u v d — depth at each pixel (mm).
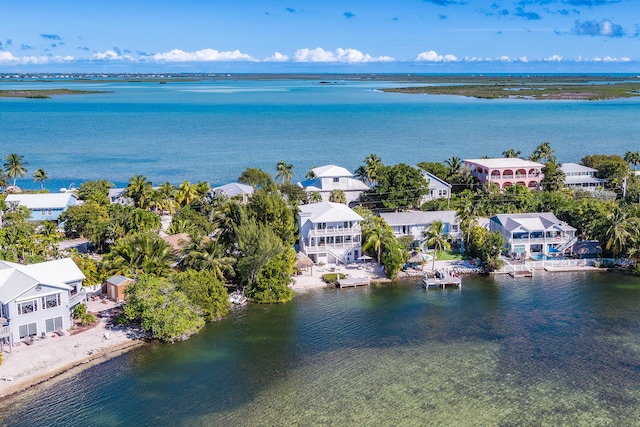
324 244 86750
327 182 124438
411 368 55906
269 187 115938
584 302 73125
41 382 52094
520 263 87125
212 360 57344
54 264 65125
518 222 91125
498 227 94000
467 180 132000
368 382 53250
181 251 73812
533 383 53031
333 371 55344
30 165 181625
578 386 52531
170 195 115875
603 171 136625
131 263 72000
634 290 77375
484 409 48781
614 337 62688
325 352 59375
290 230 84188
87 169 175875
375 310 70625
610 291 77062
